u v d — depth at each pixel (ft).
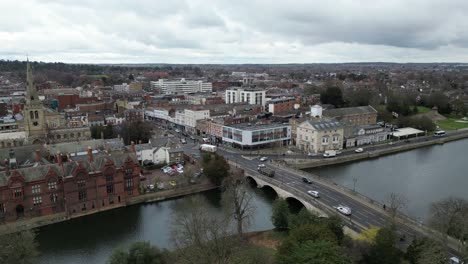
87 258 336.49
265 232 365.20
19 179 386.11
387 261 257.14
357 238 301.22
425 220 384.47
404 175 566.36
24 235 293.84
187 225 329.52
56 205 409.28
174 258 295.69
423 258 254.47
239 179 464.65
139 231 385.70
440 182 532.32
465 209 322.34
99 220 411.75
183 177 490.90
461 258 257.96
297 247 236.84
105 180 429.38
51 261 331.16
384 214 365.40
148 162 570.05
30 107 574.56
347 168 604.08
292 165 584.81
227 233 340.80
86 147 531.50
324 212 373.20
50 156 498.69
